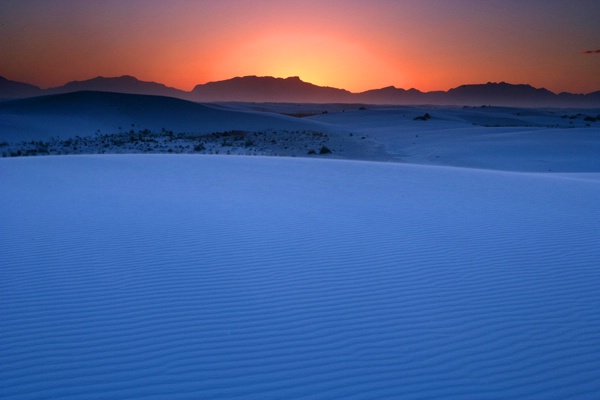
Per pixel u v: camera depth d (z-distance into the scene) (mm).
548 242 8836
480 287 6645
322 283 6734
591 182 17250
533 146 41375
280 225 9930
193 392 4262
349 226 9938
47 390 4246
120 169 18359
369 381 4461
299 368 4652
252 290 6453
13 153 37281
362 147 48250
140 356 4797
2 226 9469
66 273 6949
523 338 5246
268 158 23328
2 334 5156
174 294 6277
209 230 9438
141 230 9344
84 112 80312
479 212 11484
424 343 5129
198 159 21984
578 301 6199
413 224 10188
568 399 4250
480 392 4320
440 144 47062
